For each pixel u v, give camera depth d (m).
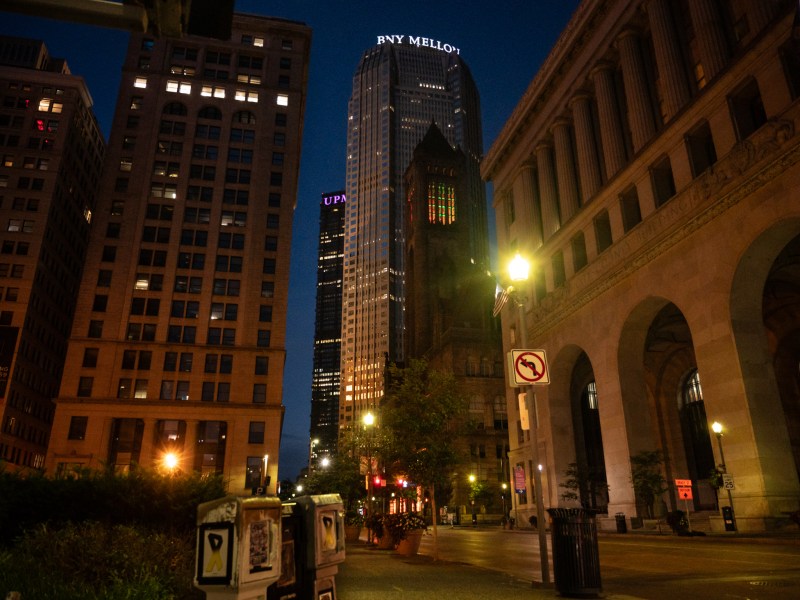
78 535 9.28
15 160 87.88
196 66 86.50
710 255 32.91
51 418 91.44
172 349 73.31
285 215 82.00
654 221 37.97
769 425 29.41
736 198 31.22
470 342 94.00
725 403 30.84
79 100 96.25
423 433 21.44
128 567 8.45
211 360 73.94
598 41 48.59
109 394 70.31
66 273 95.38
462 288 106.19
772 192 29.12
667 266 36.47
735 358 30.45
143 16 4.12
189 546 10.67
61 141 90.25
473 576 14.26
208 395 72.50
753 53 31.52
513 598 10.30
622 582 13.35
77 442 67.75
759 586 12.11
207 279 77.19
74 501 11.91
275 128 85.75
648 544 26.23
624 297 40.72
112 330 72.94
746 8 34.69
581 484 44.00
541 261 55.03
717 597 10.82
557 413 50.59
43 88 92.75
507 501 84.44
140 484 12.43
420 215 156.88
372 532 29.75
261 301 77.62
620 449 40.00
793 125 28.00
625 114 47.78
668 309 41.75
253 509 4.47
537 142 58.56
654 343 48.59
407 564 17.98
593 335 44.44
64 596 6.36
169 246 77.44
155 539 9.80
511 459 60.94
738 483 29.66
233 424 71.25
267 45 90.44
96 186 106.94
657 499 38.88
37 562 8.23
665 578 13.97
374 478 33.34
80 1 4.09
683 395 50.44
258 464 70.25
